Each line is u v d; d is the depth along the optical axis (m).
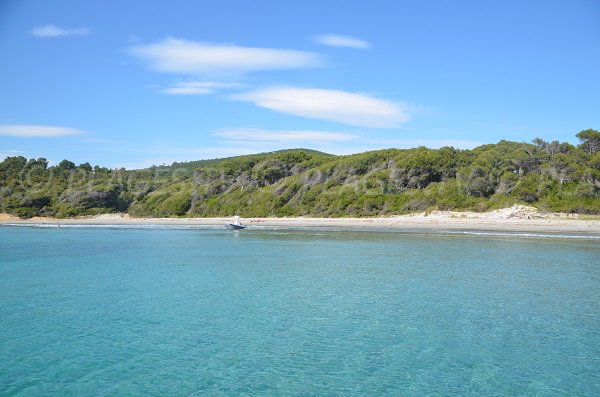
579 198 69.25
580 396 13.05
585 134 87.44
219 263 35.97
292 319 20.17
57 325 19.53
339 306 22.22
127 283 28.16
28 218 105.75
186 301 23.44
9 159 131.88
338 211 83.06
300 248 45.19
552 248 42.19
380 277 29.20
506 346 16.70
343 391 13.41
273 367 15.06
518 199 71.50
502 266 32.66
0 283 28.36
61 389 13.62
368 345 16.92
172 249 46.19
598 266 32.38
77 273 31.94
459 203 75.06
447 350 16.38
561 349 16.39
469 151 89.88
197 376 14.46
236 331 18.61
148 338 17.84
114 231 74.06
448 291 25.00
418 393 13.27
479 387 13.60
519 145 87.44
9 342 17.47
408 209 77.75
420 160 85.88
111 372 14.78
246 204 96.69
